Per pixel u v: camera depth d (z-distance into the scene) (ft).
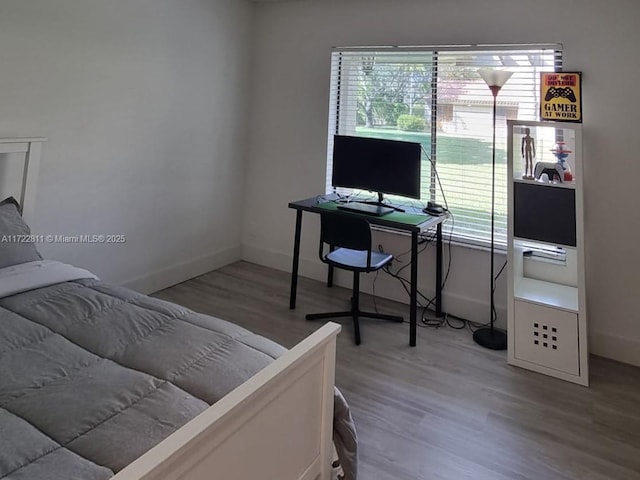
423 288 11.20
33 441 3.25
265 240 13.74
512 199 8.51
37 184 8.44
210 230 12.91
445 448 6.30
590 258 8.98
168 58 10.73
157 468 2.48
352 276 12.22
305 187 12.81
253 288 12.03
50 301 5.77
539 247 9.50
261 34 12.99
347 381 7.91
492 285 9.66
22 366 4.26
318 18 11.94
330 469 4.71
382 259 9.89
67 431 3.40
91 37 9.01
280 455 3.87
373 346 9.22
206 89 11.94
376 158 10.25
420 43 10.56
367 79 11.64
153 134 10.68
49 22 8.28
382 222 9.23
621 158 8.54
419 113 10.98
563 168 8.31
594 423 6.93
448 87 10.52
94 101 9.26
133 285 10.78
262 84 13.17
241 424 3.26
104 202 9.80
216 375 4.19
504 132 9.95
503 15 9.47
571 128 7.98
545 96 9.00
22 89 8.03
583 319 7.89
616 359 8.89
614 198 8.68
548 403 7.43
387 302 11.53
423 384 7.89
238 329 5.28
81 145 9.15
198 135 11.94
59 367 4.29
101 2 9.10
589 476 5.84
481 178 10.37
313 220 12.76
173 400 3.81
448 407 7.25
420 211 10.07
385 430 6.64
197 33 11.41
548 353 8.26
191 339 4.85
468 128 10.39
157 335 4.97
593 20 8.56
